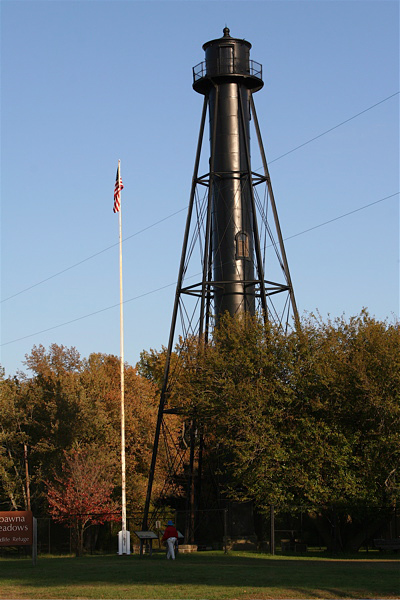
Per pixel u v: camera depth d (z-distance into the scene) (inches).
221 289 1766.7
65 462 2198.6
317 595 684.1
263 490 1476.4
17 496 2321.6
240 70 1836.9
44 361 3152.1
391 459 1465.3
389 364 1469.0
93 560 1211.9
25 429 2412.6
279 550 1587.1
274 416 1517.0
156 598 677.9
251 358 1595.7
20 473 2380.7
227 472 1648.6
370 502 1445.6
